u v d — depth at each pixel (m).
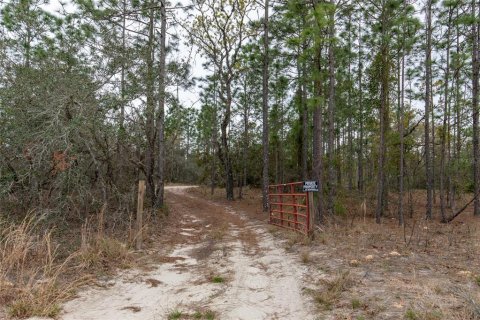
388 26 10.81
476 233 9.12
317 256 6.80
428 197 13.36
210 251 7.88
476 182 13.44
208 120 25.27
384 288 4.65
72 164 7.86
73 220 8.80
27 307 4.02
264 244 8.65
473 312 3.57
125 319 4.06
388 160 13.73
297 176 21.44
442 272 5.34
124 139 9.42
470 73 14.09
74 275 5.49
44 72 7.96
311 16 9.05
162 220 11.88
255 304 4.60
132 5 12.98
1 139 7.34
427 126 12.93
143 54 9.86
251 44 15.78
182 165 45.06
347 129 21.48
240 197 23.78
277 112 19.78
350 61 14.04
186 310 4.40
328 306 4.27
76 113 7.78
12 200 7.66
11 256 4.98
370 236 8.67
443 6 12.34
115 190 9.04
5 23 9.68
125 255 6.71
